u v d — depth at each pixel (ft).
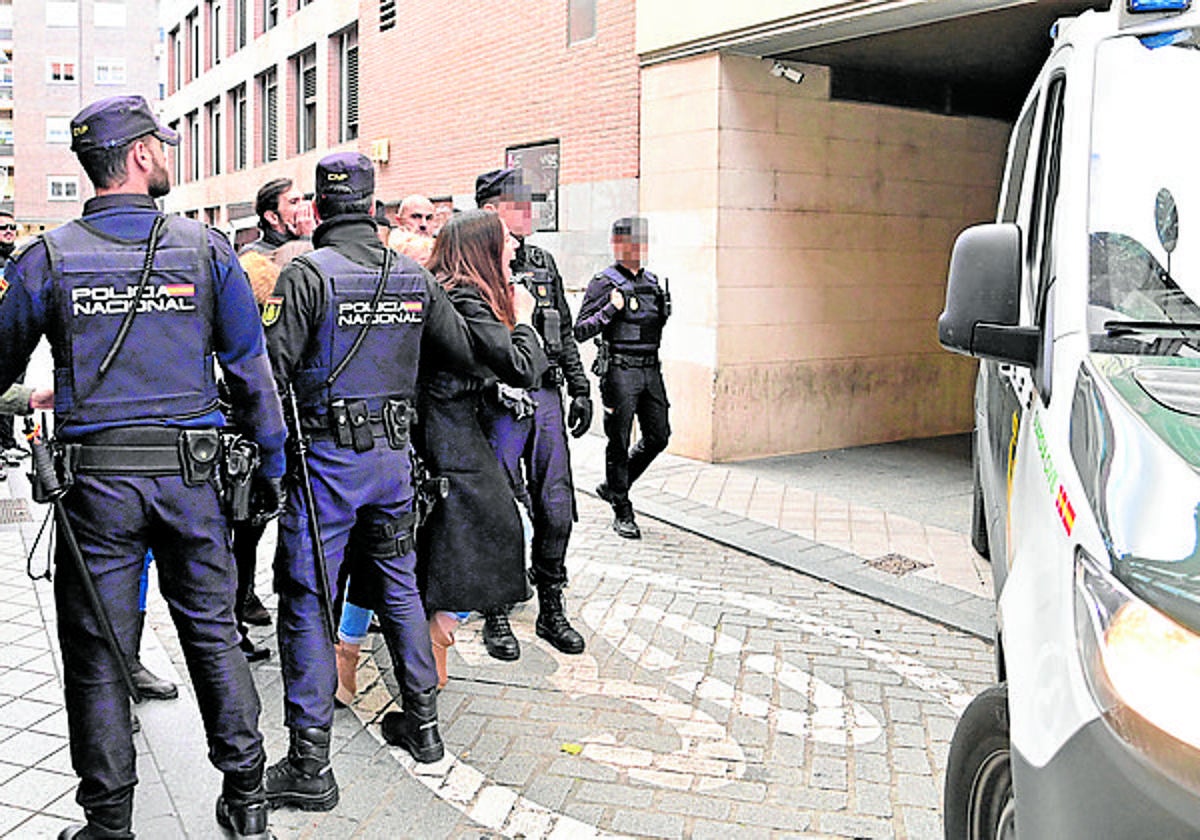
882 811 11.55
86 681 9.87
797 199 30.73
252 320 10.10
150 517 9.70
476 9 39.68
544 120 36.11
